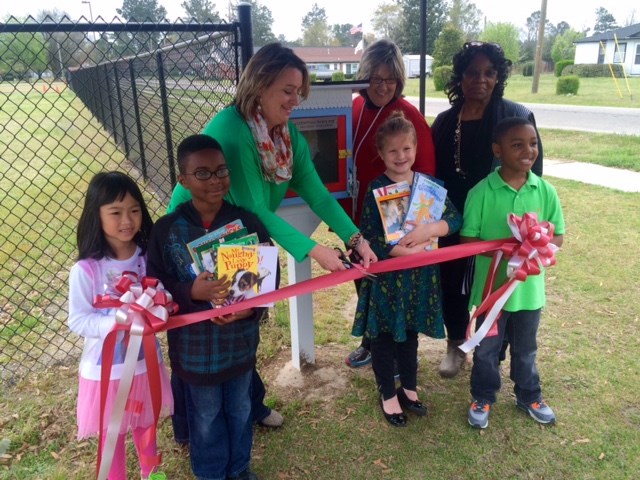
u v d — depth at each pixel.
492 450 2.48
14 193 7.25
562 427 2.61
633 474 2.31
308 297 3.02
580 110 16.95
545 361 3.16
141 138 6.93
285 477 2.36
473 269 2.75
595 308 3.79
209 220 1.97
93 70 12.28
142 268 2.03
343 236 2.33
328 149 2.73
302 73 1.98
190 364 2.00
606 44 40.12
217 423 2.11
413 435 2.60
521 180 2.39
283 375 3.11
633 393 2.85
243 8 3.20
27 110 18.69
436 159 2.88
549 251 2.22
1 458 2.46
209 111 3.93
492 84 2.60
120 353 2.01
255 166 2.06
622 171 8.10
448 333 3.04
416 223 2.37
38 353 3.39
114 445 1.84
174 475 2.38
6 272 4.61
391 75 2.69
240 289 1.93
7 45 4.40
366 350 3.17
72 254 5.02
